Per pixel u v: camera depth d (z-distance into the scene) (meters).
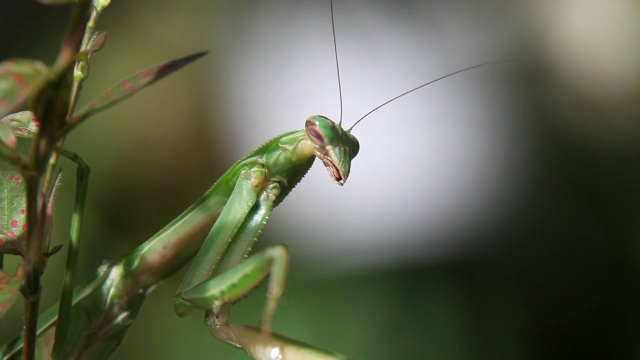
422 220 0.28
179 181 0.29
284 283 0.16
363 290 0.27
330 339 0.26
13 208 0.15
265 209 0.18
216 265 0.17
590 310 0.27
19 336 0.17
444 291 0.27
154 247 0.18
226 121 0.29
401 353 0.26
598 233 0.28
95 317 0.18
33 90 0.13
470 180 0.29
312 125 0.18
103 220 0.27
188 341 0.25
